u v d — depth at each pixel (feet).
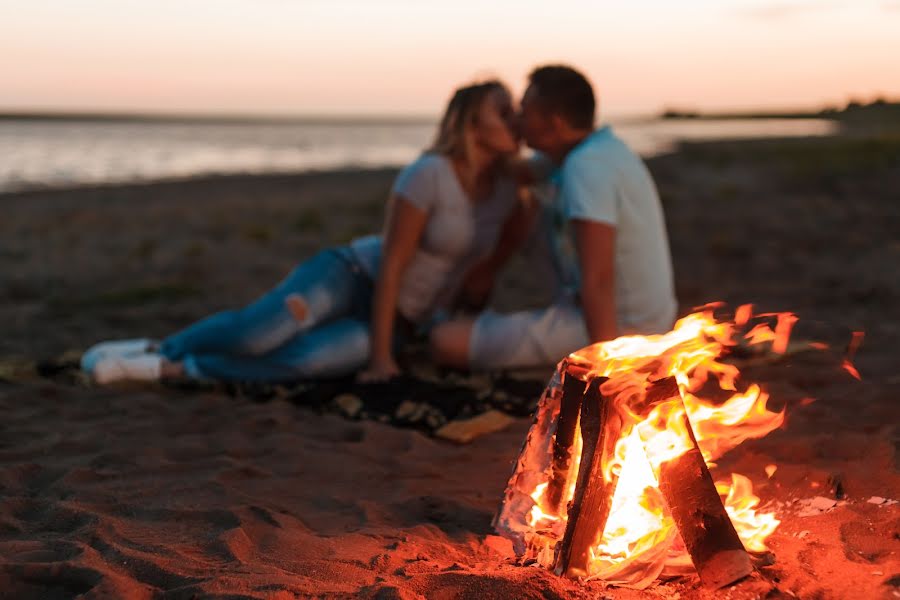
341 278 14.08
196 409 12.66
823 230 32.76
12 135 280.10
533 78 12.83
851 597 6.47
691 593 6.66
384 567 7.22
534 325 13.79
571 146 12.99
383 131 451.12
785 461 9.74
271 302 13.85
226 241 35.40
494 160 13.53
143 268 28.07
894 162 64.13
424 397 12.97
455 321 14.19
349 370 14.08
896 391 12.10
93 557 7.33
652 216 12.87
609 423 6.77
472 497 9.31
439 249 13.87
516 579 6.57
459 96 13.28
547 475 7.72
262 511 8.50
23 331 18.57
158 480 9.66
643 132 305.94
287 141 253.44
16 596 6.81
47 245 34.50
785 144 119.75
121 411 12.54
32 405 12.82
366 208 48.93
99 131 372.79
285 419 12.17
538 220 14.43
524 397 13.12
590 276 12.21
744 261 26.63
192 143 223.30
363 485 9.69
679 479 6.67
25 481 9.69
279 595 6.49
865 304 19.35
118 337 18.03
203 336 14.01
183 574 7.02
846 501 8.44
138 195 64.23
